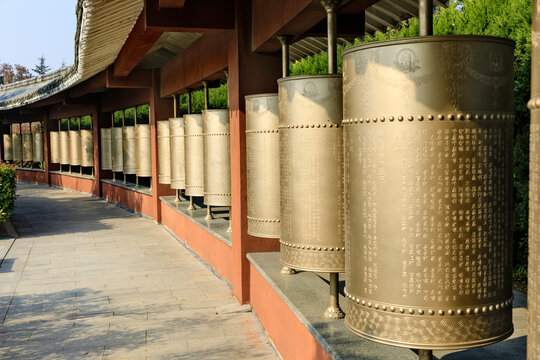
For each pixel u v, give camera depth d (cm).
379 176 231
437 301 226
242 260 663
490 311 230
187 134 951
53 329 600
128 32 779
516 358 339
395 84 224
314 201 388
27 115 2503
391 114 225
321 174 385
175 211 1130
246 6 643
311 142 386
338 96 381
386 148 228
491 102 223
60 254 997
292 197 397
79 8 654
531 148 145
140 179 1606
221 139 793
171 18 624
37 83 2122
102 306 682
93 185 1911
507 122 229
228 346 545
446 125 220
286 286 499
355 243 244
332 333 373
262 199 554
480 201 224
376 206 233
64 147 2155
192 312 654
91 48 834
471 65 219
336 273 410
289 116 395
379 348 342
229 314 644
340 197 384
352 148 242
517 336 371
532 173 144
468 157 221
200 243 930
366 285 240
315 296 467
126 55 880
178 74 1024
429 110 220
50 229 1277
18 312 662
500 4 434
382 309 235
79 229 1271
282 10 505
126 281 802
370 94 231
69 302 701
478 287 227
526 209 421
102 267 892
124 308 673
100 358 518
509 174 233
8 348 546
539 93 141
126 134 1506
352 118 241
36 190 2205
